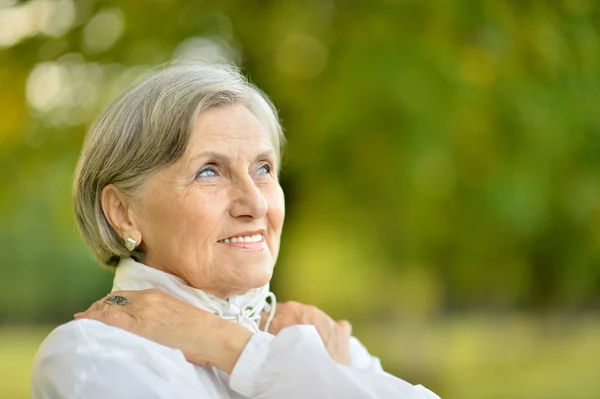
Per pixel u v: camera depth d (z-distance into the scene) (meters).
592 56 6.32
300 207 7.38
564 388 11.45
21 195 7.10
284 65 7.18
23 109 6.83
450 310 19.89
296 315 2.82
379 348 13.95
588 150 7.01
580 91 6.50
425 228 7.75
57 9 6.81
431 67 6.08
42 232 18.86
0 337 18.84
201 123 2.44
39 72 6.88
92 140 2.52
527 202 6.78
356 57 6.22
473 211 7.42
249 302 2.56
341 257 12.11
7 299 20.34
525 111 6.40
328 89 6.46
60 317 20.86
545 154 6.80
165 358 2.23
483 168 6.98
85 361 2.19
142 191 2.46
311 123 6.57
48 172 7.06
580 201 7.58
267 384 2.24
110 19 6.99
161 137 2.41
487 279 10.12
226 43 7.10
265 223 2.54
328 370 2.24
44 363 2.24
